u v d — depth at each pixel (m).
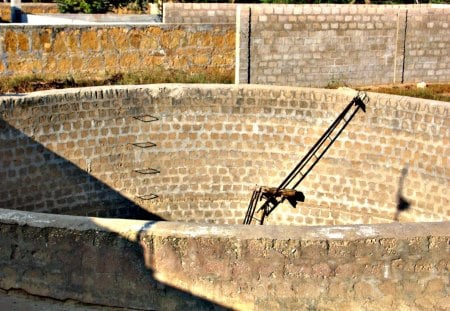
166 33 16.25
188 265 6.18
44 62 15.66
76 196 13.30
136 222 6.33
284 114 13.93
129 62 16.17
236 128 14.09
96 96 13.16
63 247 6.32
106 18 22.77
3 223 6.38
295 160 14.05
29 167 12.59
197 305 6.27
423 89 16.48
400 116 13.04
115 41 15.99
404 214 13.27
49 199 12.95
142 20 23.02
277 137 14.04
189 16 17.34
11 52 15.37
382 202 13.48
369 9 16.39
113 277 6.32
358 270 6.09
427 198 12.96
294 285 6.15
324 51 16.31
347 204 13.80
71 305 6.45
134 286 6.30
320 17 16.11
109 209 13.75
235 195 14.38
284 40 15.98
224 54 16.66
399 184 13.26
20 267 6.46
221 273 6.17
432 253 6.05
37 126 12.59
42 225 6.32
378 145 13.36
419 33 16.95
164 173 14.09
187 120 13.96
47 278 6.43
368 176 13.54
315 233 6.09
